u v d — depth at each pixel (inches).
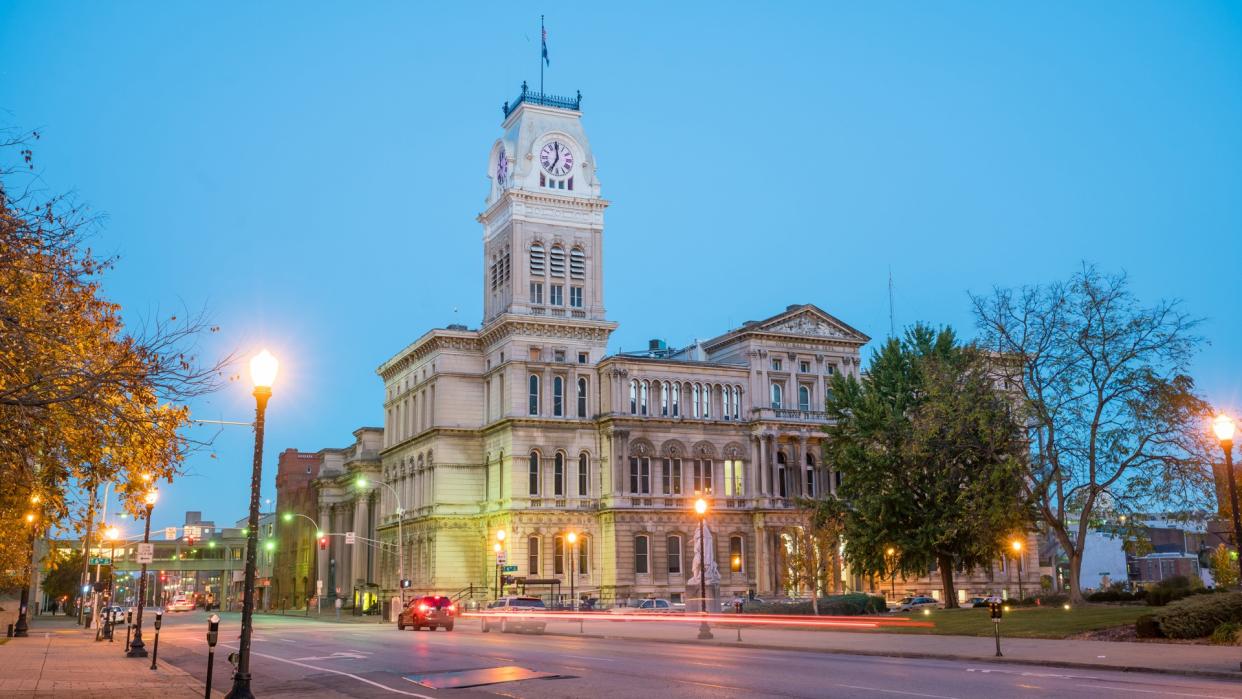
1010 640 1619.1
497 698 987.3
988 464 2297.0
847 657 1449.3
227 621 3905.0
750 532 3996.1
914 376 2940.5
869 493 2886.3
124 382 790.5
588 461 3959.2
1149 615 1462.8
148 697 1044.5
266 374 875.4
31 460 1038.4
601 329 4067.4
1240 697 860.0
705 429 4010.8
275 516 6697.8
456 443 4106.8
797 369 4190.5
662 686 1038.4
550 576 3821.4
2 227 753.6
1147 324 2126.0
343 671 1326.3
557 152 4173.2
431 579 4008.4
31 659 1637.6
